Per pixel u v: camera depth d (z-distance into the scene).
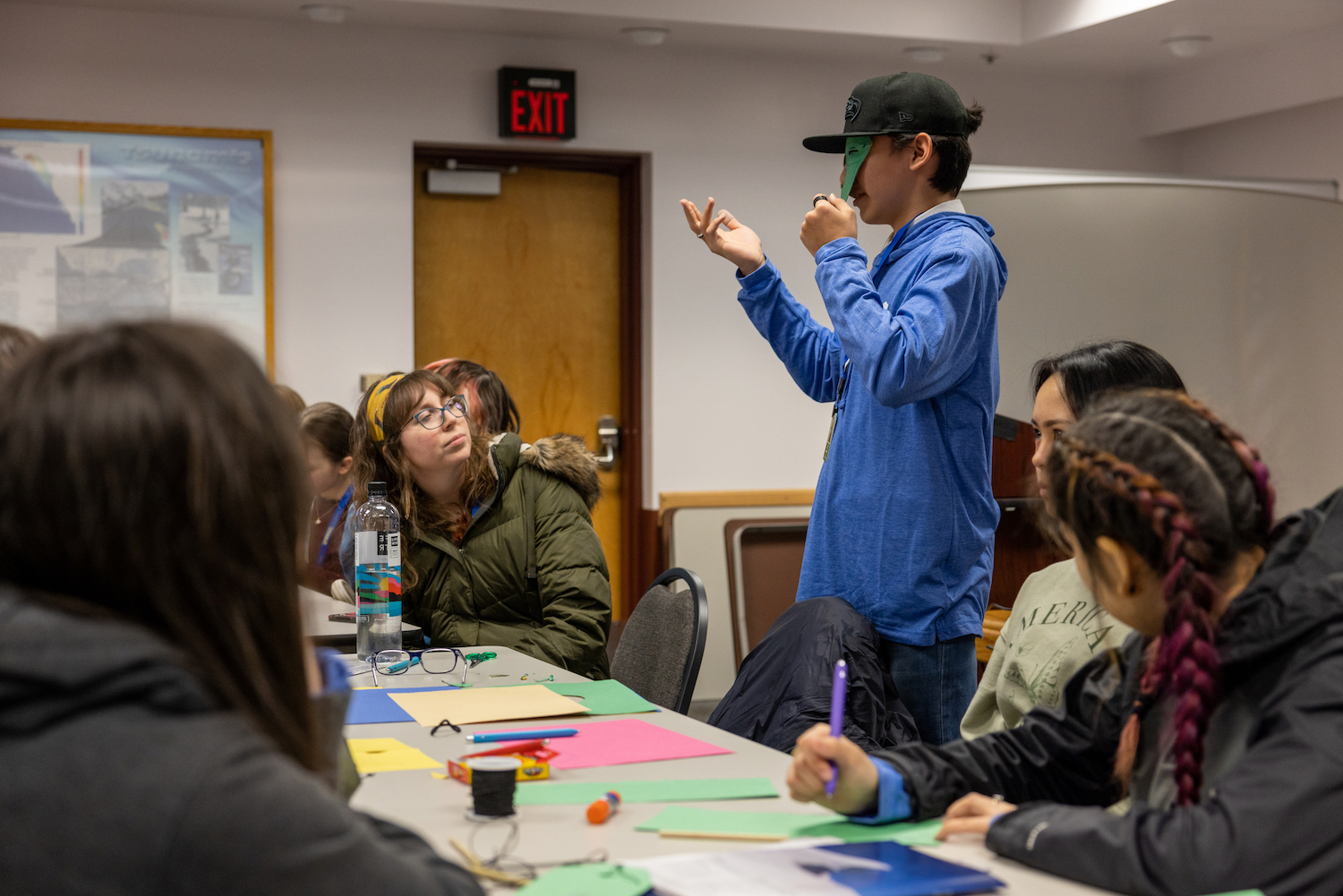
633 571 5.02
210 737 0.67
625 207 5.01
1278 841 0.89
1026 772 1.21
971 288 1.91
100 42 4.27
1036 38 4.76
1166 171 5.51
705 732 1.50
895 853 1.02
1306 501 3.98
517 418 3.02
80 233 4.26
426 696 1.71
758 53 4.94
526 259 4.95
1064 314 3.61
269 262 4.42
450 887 0.77
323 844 0.67
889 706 1.95
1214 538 1.00
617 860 1.02
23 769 0.64
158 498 0.67
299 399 3.19
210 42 4.38
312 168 4.50
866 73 5.08
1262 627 0.98
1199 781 0.98
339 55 4.52
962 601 2.02
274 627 0.72
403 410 2.37
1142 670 1.17
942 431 2.02
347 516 2.91
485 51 4.65
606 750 1.41
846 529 2.09
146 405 0.67
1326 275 3.95
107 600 0.68
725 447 4.99
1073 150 5.38
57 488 0.66
